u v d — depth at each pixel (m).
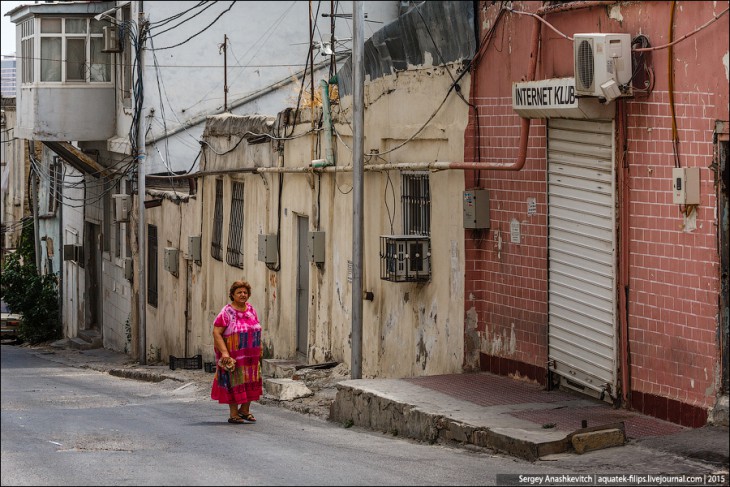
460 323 13.14
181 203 24.78
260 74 25.39
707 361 9.23
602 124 10.56
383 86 15.03
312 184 17.44
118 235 30.14
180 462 8.98
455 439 9.92
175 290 25.38
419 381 12.28
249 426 12.09
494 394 11.38
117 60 29.20
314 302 17.62
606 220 10.58
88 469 8.71
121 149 28.00
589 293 10.92
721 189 9.02
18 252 42.28
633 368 10.22
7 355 32.09
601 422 9.79
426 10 13.41
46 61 29.30
